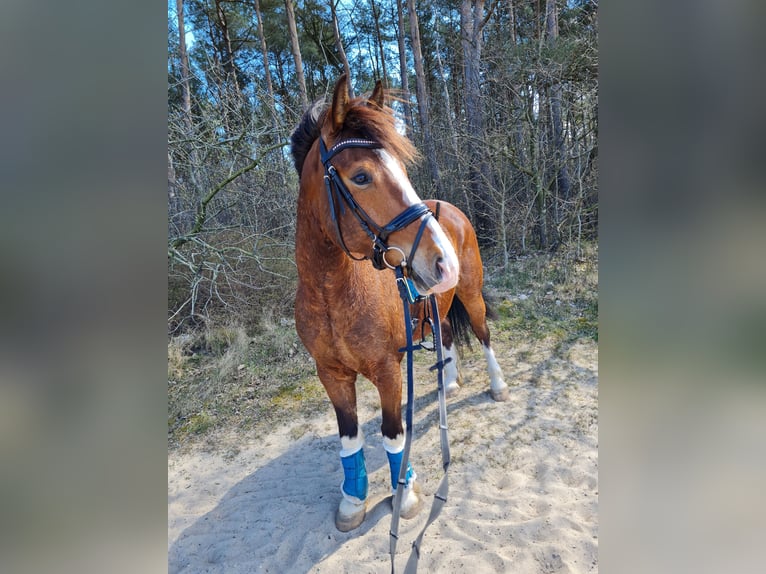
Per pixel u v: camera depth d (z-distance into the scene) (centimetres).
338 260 163
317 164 151
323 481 246
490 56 662
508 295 527
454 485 228
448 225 267
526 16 884
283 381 374
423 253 133
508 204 684
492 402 309
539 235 719
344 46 1305
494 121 677
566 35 691
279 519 216
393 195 135
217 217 581
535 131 636
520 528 195
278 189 538
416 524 203
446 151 691
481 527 198
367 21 1293
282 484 247
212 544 204
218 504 234
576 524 194
